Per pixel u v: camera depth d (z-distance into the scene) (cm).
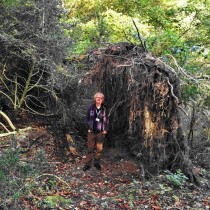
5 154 409
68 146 588
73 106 630
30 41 592
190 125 578
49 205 416
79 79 588
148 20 1084
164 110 512
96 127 516
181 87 550
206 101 586
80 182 496
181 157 529
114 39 834
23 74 655
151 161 522
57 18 641
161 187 484
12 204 396
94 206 436
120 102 535
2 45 602
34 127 642
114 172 530
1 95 682
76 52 686
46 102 661
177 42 676
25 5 590
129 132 533
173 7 1124
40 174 484
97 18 902
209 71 625
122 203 450
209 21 998
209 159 602
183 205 457
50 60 588
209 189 518
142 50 545
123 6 1117
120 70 522
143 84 505
